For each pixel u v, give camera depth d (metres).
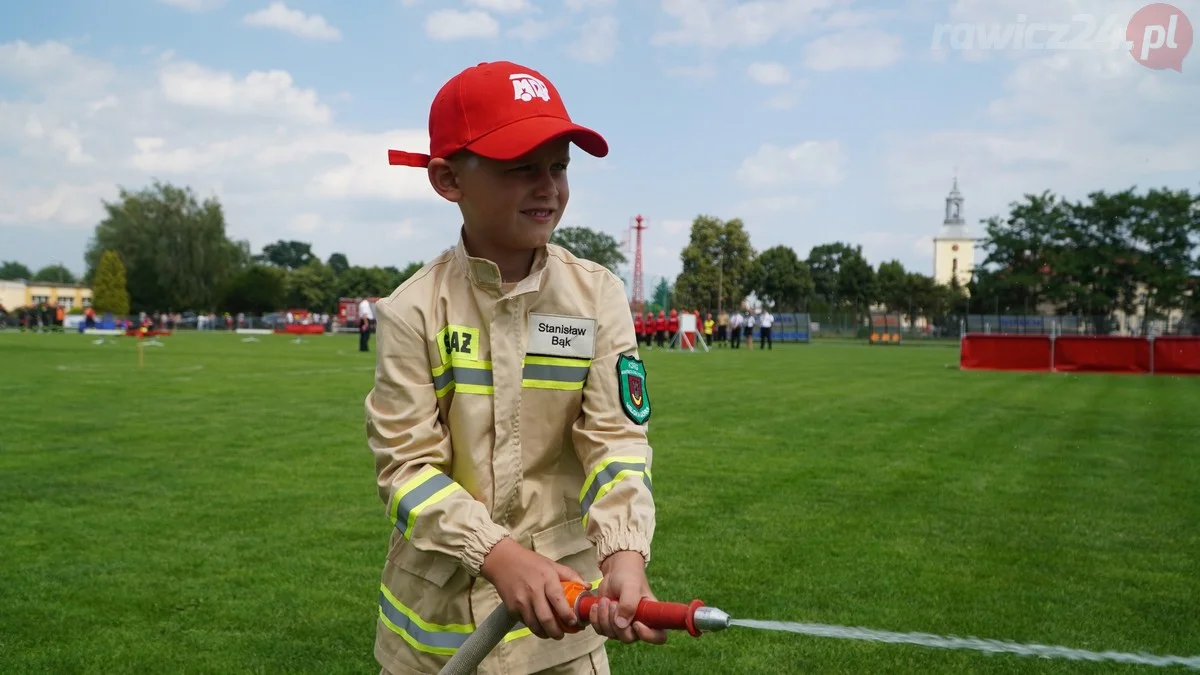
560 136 1.68
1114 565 4.84
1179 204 54.00
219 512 5.89
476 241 1.83
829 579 4.55
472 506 1.68
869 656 3.64
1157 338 20.98
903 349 40.91
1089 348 21.53
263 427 9.88
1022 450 8.64
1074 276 56.66
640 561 1.61
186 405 11.98
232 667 3.51
